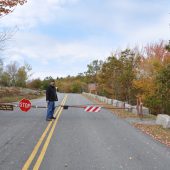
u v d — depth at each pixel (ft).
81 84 335.06
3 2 64.90
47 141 38.47
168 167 27.48
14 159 29.55
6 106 67.46
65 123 56.03
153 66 112.57
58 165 27.61
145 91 111.14
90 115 70.79
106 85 143.13
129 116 69.82
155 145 37.22
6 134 43.55
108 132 46.44
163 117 53.78
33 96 179.11
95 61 208.85
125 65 126.82
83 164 28.07
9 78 237.66
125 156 31.35
